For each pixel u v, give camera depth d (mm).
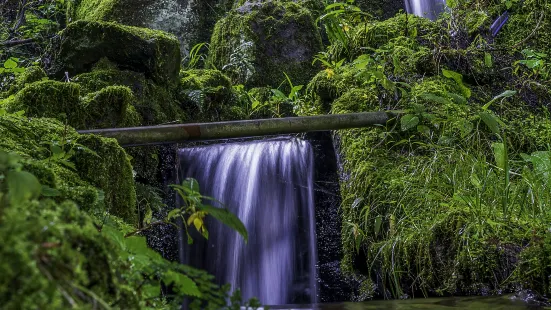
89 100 3764
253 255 4070
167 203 4074
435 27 5184
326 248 3912
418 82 4594
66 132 2764
